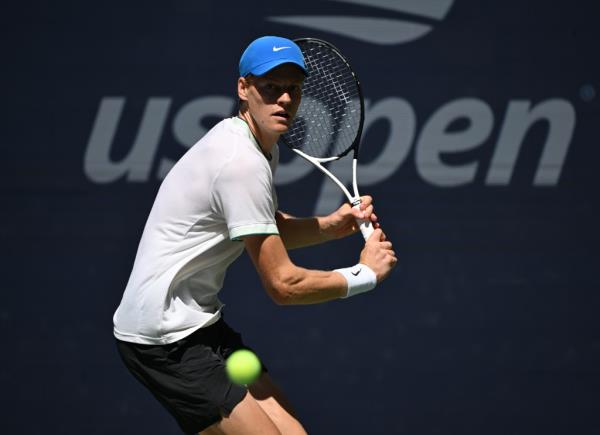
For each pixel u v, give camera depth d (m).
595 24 20.58
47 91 20.73
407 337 20.58
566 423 20.41
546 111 20.59
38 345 20.61
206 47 20.73
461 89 20.62
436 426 20.45
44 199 20.73
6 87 20.69
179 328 11.30
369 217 12.80
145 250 11.38
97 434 20.53
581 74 20.58
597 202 20.53
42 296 20.67
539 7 20.64
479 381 20.48
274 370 20.58
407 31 20.67
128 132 20.70
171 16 20.77
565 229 20.56
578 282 20.52
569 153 20.58
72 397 20.56
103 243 20.70
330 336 20.62
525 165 20.58
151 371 11.53
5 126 20.72
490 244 20.61
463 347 20.56
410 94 20.64
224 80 20.70
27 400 20.55
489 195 20.59
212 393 11.35
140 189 20.69
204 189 11.01
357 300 20.62
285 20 20.69
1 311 20.61
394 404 20.48
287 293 11.11
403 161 20.61
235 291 20.69
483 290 20.59
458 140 20.61
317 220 13.06
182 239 11.19
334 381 20.55
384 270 12.05
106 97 20.72
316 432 20.45
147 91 20.70
